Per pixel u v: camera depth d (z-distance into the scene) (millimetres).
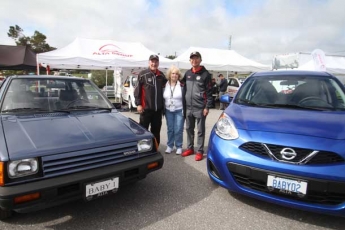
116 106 3293
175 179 3115
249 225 2135
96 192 2010
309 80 3217
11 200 1656
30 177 1784
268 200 2139
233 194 2711
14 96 2732
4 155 1730
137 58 10883
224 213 2322
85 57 9445
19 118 2393
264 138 2176
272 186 2070
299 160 2004
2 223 2061
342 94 2939
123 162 2225
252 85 3408
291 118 2443
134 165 2236
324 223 2178
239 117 2623
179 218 2227
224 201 2555
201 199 2592
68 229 2020
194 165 3646
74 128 2285
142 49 11914
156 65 3832
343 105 2773
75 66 10586
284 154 2047
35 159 1800
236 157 2248
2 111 2533
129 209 2365
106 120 2643
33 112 2617
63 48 9977
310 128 2203
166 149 4320
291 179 1993
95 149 2074
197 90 3791
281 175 2027
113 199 2562
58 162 1888
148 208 2393
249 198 2621
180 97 4043
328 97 2914
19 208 1699
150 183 2982
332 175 1889
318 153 1975
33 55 11703
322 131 2139
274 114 2586
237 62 13680
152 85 3846
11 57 10883
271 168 2059
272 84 3281
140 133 2465
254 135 2250
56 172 1881
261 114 2621
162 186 2902
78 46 10250
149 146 2447
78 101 3029
